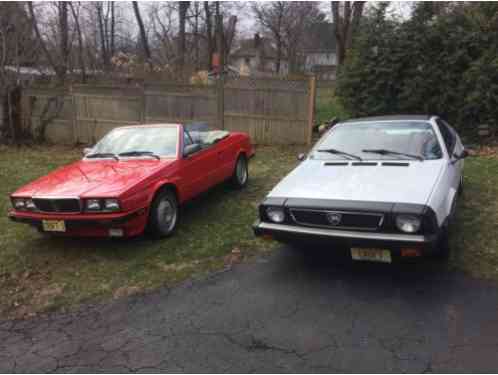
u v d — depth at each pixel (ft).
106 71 67.72
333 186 12.90
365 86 34.45
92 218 14.44
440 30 31.53
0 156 36.24
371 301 11.45
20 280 14.08
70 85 42.88
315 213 12.06
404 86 32.89
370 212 11.30
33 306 12.46
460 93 31.27
